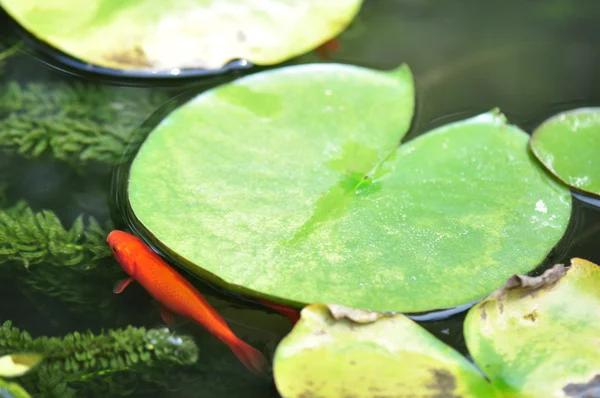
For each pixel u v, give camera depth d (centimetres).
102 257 83
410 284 80
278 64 91
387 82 88
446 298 80
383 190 83
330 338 78
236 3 91
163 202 82
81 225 83
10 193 85
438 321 80
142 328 79
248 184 83
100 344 79
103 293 82
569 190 84
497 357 78
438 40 93
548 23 95
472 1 96
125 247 82
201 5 90
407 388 77
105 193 85
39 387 78
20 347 79
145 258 81
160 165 83
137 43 89
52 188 85
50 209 84
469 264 81
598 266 80
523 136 86
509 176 84
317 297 79
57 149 87
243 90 87
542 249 81
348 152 85
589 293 80
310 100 87
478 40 94
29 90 89
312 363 77
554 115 89
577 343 78
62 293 82
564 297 79
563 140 86
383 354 78
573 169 85
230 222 81
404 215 82
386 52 92
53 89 89
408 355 78
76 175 86
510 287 79
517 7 96
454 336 80
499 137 86
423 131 88
